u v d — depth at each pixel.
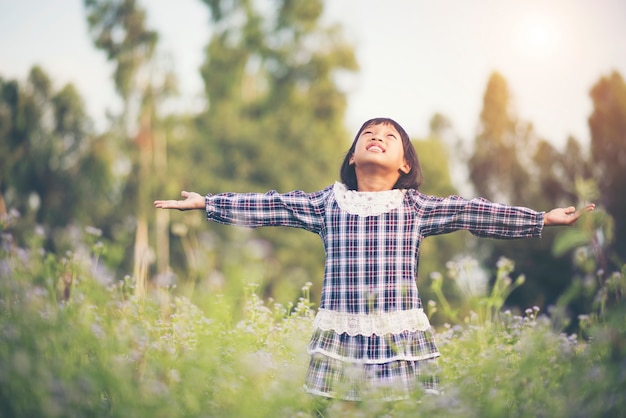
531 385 3.25
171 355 3.49
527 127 35.56
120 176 35.22
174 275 4.65
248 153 33.75
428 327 4.13
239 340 3.83
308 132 34.66
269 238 29.64
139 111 35.88
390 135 4.54
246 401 2.95
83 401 2.91
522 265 26.36
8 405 2.80
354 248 4.23
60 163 35.97
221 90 36.06
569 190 33.34
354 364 3.99
